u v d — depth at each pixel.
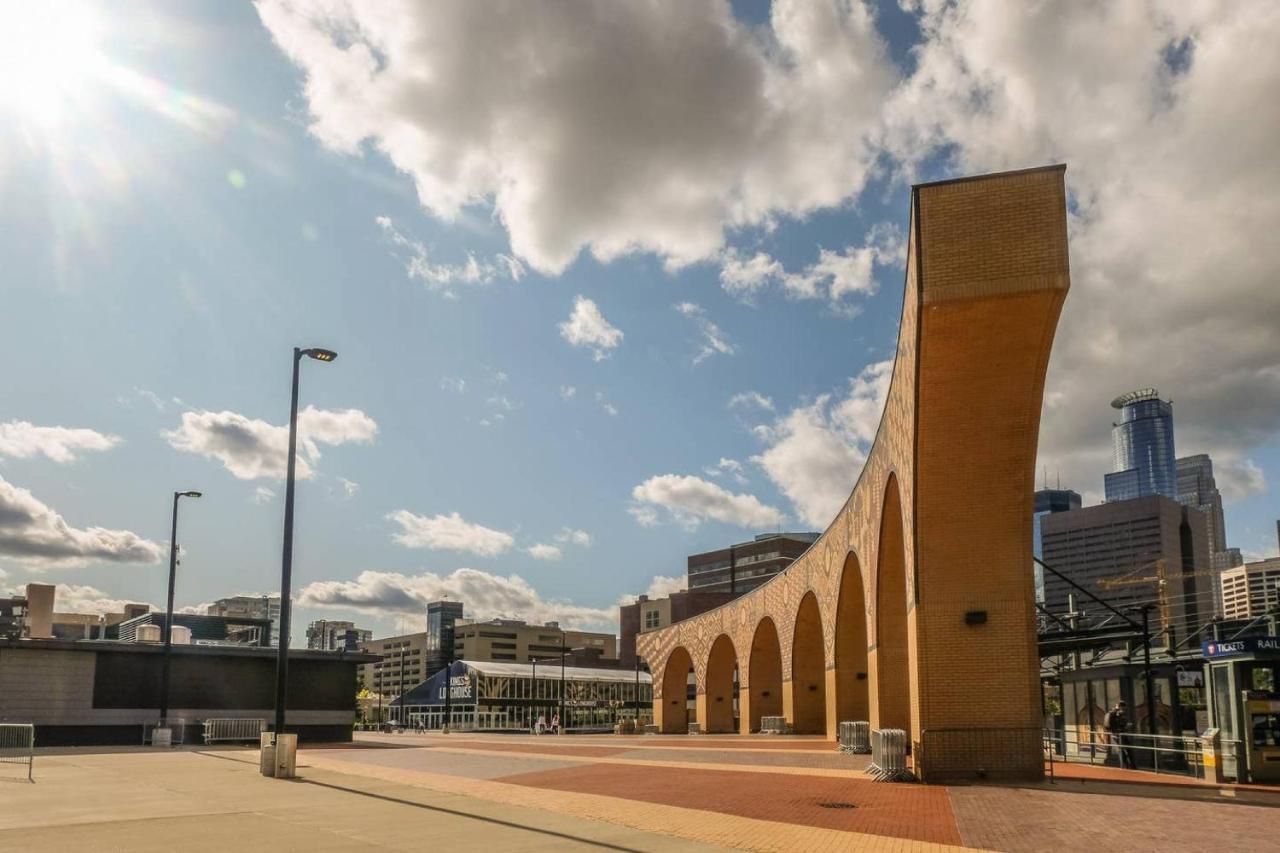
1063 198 19.02
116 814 15.32
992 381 20.17
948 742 20.44
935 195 19.50
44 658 36.81
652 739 47.38
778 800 17.09
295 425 24.17
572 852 11.77
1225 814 14.65
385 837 12.98
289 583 23.19
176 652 39.25
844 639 39.78
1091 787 18.70
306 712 41.81
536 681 97.38
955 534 21.09
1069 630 27.81
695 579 163.75
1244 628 24.39
